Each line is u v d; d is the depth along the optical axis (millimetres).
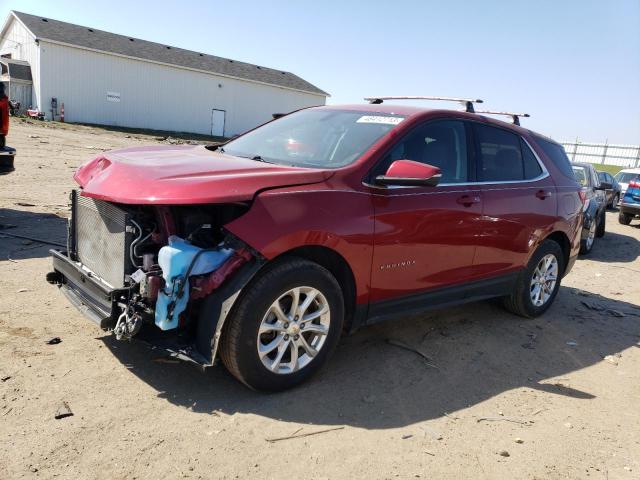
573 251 6188
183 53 42438
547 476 3064
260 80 45188
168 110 40062
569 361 4785
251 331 3322
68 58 34281
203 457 2879
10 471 2605
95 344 3986
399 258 4035
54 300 4719
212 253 3256
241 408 3377
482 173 4844
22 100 34781
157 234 3408
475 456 3176
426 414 3580
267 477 2791
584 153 50594
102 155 4082
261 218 3289
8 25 37281
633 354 5133
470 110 5043
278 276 3371
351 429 3297
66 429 2975
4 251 6031
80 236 3965
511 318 5727
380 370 4117
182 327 3428
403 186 4008
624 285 8180
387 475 2918
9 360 3613
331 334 3736
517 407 3826
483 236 4730
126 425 3074
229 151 4625
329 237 3551
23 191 10039
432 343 4766
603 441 3494
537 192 5391
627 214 15602
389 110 4570
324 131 4445
